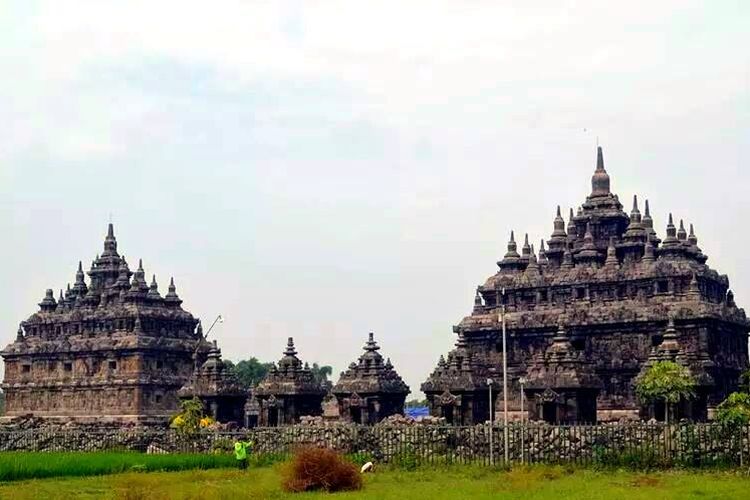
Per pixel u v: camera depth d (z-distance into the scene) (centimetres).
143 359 14425
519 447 6688
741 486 5028
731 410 6200
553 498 4544
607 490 4900
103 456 7688
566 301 11394
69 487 5653
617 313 10812
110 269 16075
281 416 10144
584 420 8781
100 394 14688
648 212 12388
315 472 5288
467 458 6862
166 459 7262
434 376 9569
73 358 15112
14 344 15888
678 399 8375
